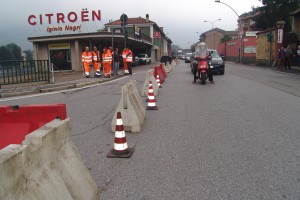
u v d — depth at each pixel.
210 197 3.84
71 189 3.04
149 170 4.73
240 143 6.05
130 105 6.95
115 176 4.52
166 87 15.80
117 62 22.95
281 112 9.02
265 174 4.53
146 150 5.68
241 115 8.64
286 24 52.25
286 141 6.17
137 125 6.89
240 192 3.97
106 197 3.86
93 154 5.49
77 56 34.09
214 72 23.86
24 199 2.28
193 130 7.07
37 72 17.19
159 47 75.19
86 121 8.12
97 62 21.34
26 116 4.50
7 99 12.45
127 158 5.27
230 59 64.38
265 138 6.38
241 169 4.73
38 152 2.62
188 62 59.72
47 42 34.88
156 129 7.19
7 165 2.13
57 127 3.05
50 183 2.68
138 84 17.56
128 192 3.99
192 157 5.27
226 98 11.76
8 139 4.44
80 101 11.48
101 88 15.61
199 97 12.07
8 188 2.13
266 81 18.17
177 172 4.63
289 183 4.23
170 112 9.16
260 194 3.91
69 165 3.23
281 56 26.81
